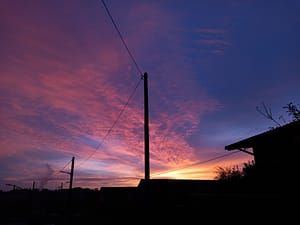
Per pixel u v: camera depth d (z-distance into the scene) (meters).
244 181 12.07
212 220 10.69
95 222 29.25
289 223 7.93
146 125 11.63
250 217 9.09
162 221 12.40
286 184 9.98
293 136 10.17
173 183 21.67
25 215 62.88
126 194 30.61
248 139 11.59
